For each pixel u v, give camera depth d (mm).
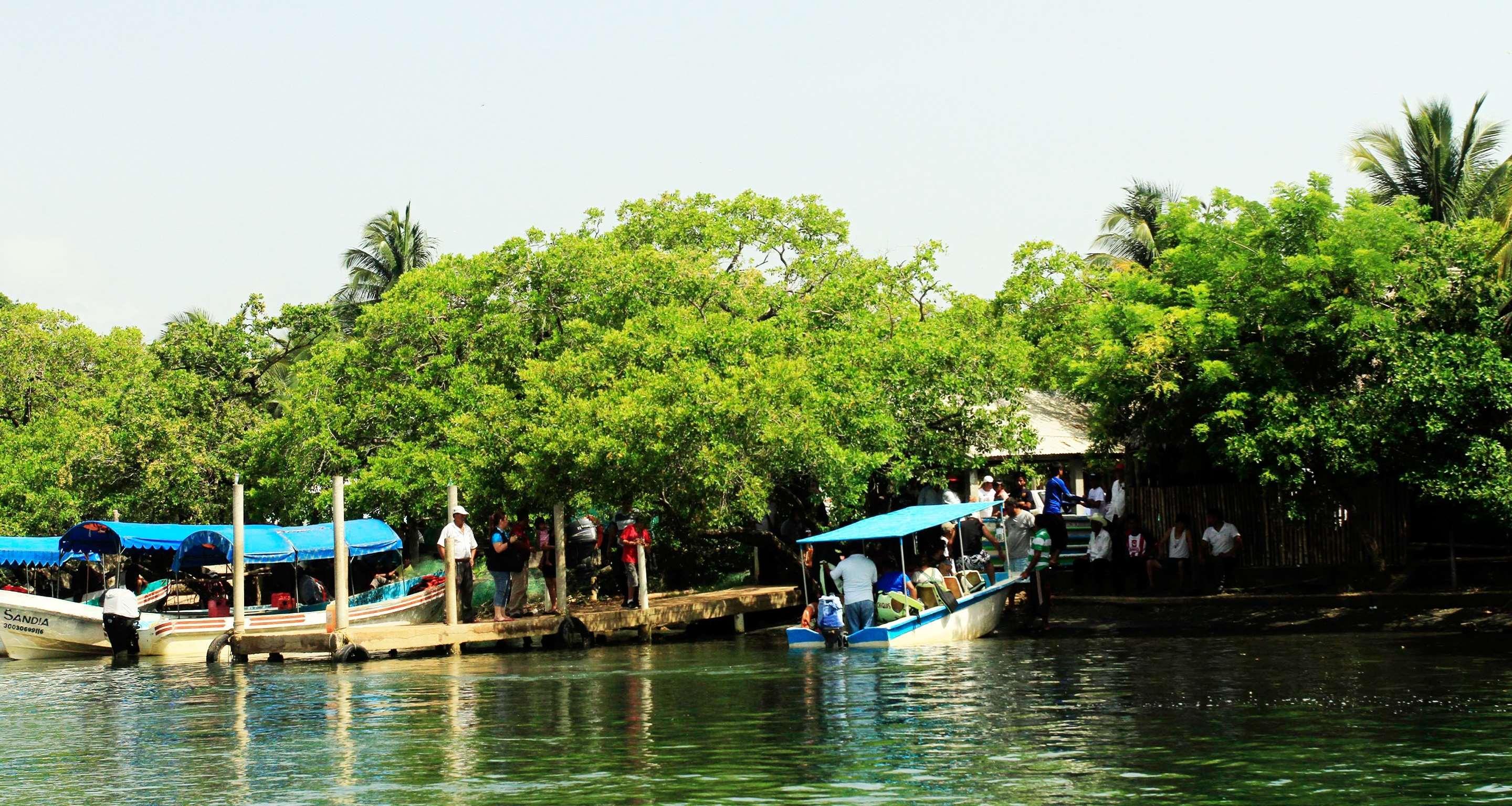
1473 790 10125
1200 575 26719
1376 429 23281
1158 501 28094
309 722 15461
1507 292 23641
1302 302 24578
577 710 15719
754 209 33750
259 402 38312
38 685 21344
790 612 31109
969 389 29500
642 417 24609
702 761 12094
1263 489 26625
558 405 26734
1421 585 25156
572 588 31219
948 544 26078
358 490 30172
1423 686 15664
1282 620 24328
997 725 13672
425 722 15125
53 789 11781
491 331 31609
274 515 34750
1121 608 26312
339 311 52969
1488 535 26250
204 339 37188
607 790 10969
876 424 27719
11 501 35938
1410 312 24281
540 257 31938
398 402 32406
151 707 17656
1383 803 9789
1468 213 34875
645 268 30641
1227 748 11961
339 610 23500
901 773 11297
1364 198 25203
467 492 28312
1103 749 12117
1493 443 22484
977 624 24203
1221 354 25641
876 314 31781
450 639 23484
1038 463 34062
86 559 30328
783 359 26359
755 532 29734
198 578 31281
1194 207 28672
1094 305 30484
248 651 23875
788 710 15164
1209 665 18516
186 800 11125
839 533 23969
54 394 42438
